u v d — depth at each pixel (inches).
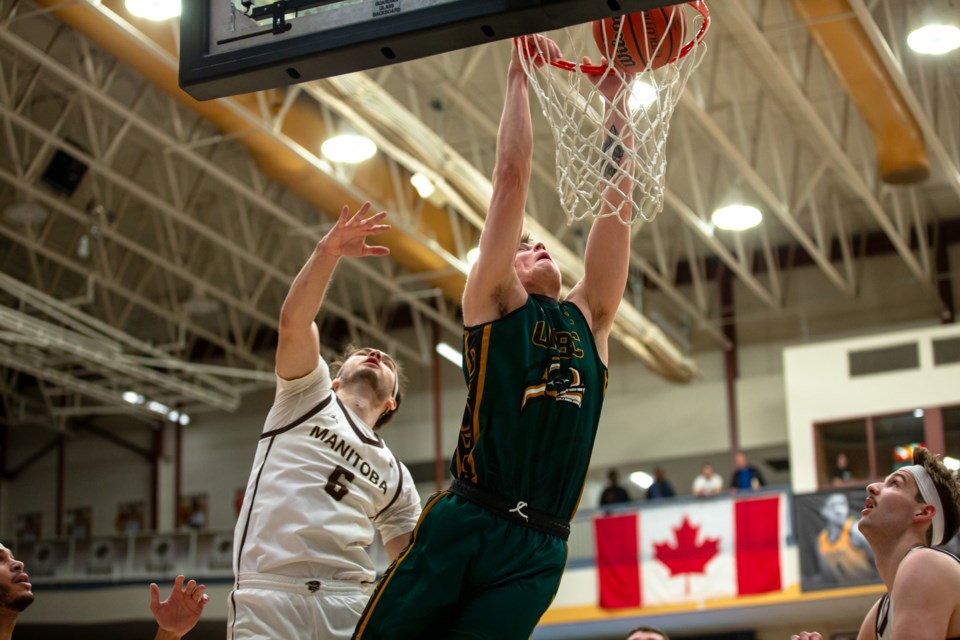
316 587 172.6
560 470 145.4
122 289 916.6
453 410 1063.0
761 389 973.2
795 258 992.2
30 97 761.0
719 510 796.0
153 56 605.6
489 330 145.4
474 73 723.4
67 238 941.2
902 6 629.9
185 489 1149.1
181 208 804.6
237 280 964.0
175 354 1106.1
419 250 797.2
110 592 967.6
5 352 948.0
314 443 179.5
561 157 172.9
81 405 1195.9
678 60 179.0
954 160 749.9
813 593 753.6
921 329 848.3
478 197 713.6
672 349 929.5
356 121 648.4
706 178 853.2
